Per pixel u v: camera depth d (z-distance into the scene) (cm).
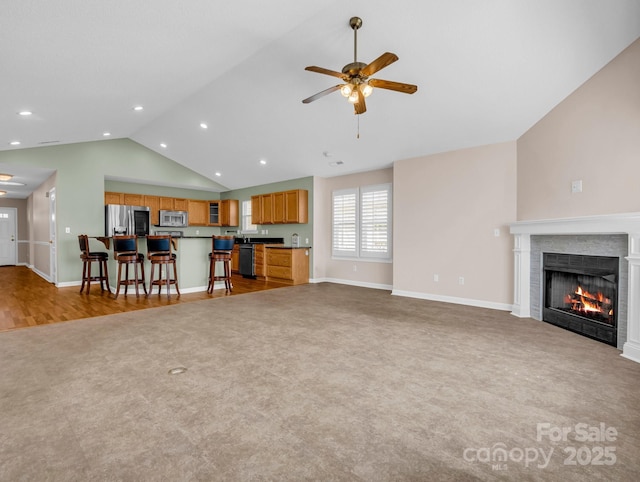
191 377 240
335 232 719
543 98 364
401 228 565
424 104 415
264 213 798
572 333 349
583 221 311
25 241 1104
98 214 678
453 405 202
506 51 319
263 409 197
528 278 420
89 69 330
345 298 539
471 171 484
